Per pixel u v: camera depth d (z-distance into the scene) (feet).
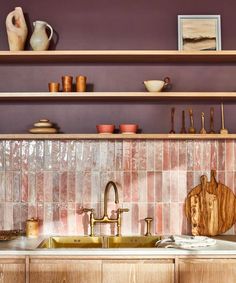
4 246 10.57
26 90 12.25
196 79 12.27
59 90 11.99
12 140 12.09
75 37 12.26
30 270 10.14
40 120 11.69
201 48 12.10
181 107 12.23
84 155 12.12
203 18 12.20
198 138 11.91
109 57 11.71
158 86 11.49
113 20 12.28
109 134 11.48
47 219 12.07
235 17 12.23
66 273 10.16
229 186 12.12
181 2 12.26
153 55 11.48
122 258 10.19
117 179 12.12
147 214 12.09
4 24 12.20
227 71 12.28
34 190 12.09
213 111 12.23
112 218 12.09
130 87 12.27
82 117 12.25
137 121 12.25
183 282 10.17
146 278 10.18
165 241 10.90
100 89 12.27
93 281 10.16
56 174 12.09
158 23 12.26
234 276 10.17
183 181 12.12
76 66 12.24
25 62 12.22
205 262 10.18
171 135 11.58
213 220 11.97
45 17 12.23
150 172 12.12
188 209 12.07
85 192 12.09
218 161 12.12
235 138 12.03
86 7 12.27
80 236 11.84
